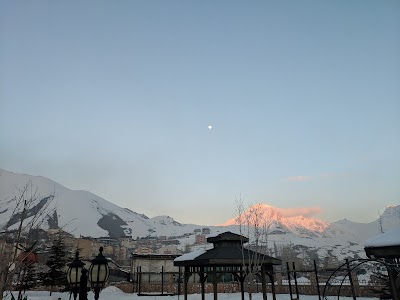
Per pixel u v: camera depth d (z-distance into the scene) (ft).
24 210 41.09
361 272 109.70
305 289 113.39
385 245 38.09
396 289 36.27
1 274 30.50
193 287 123.24
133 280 139.74
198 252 64.03
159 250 294.05
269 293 119.65
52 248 113.09
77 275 33.45
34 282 106.01
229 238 63.41
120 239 461.78
